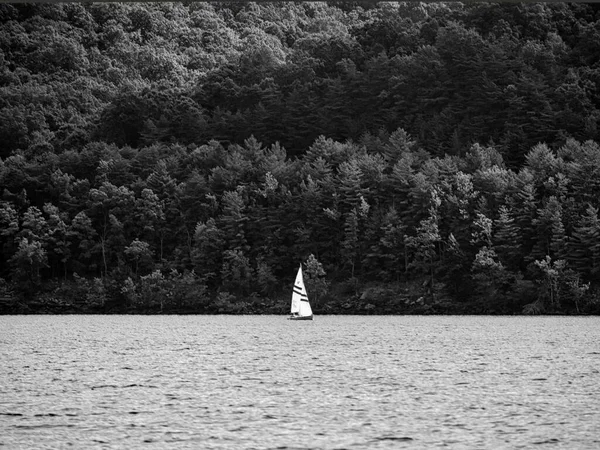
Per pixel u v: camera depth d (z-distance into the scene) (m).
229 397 148.75
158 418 130.00
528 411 134.38
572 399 145.12
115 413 133.88
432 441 114.69
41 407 138.88
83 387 160.50
